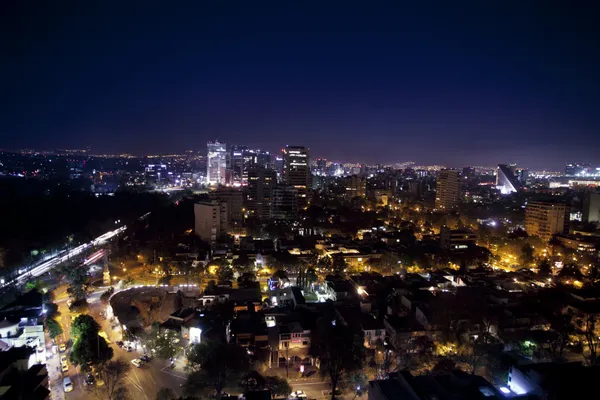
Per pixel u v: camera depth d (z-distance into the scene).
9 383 91.25
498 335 126.75
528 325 131.00
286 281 185.25
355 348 112.81
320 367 111.12
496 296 151.12
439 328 126.12
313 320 135.12
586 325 132.88
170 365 116.75
